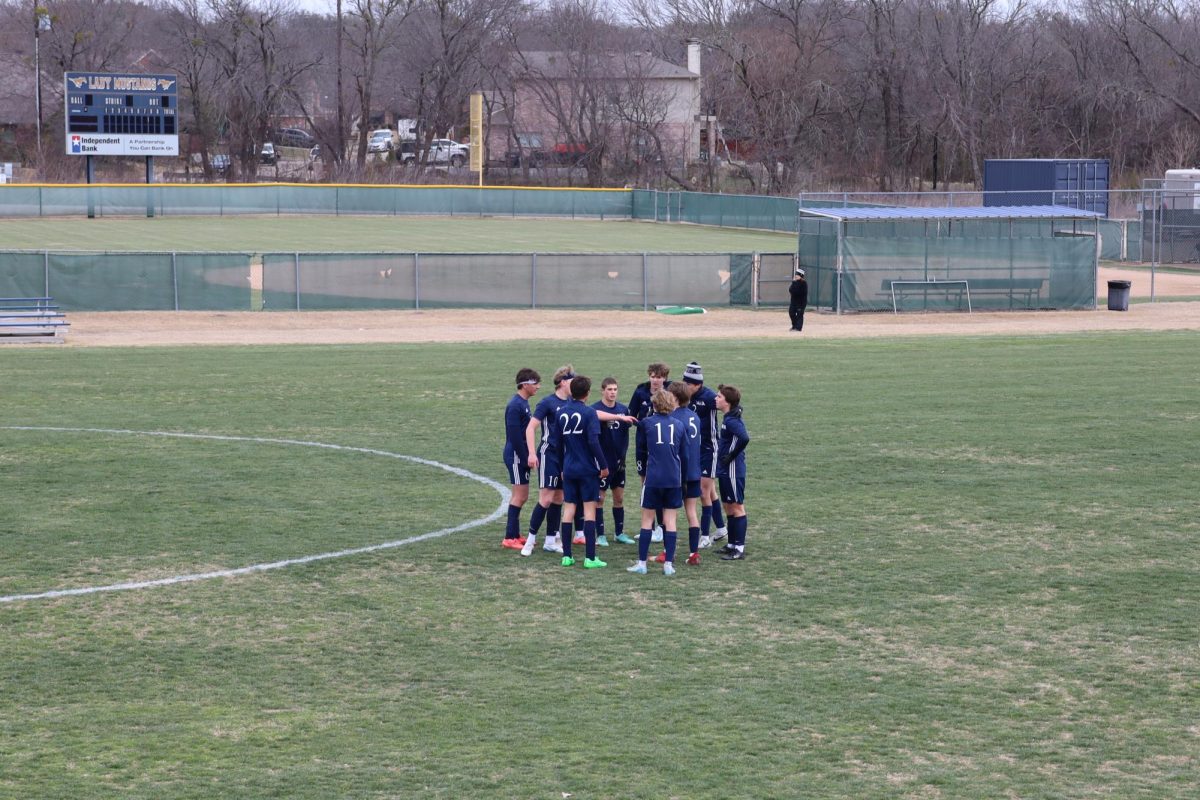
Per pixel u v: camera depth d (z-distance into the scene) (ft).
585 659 87.76
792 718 77.41
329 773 69.56
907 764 70.90
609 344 272.31
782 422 176.35
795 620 96.07
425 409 188.24
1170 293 393.29
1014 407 188.65
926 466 148.77
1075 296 352.49
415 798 66.59
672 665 86.53
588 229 600.80
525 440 114.21
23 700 80.02
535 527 113.80
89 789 67.56
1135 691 81.66
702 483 117.60
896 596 101.60
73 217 604.08
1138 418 179.11
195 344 273.13
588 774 69.46
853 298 343.67
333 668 85.92
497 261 349.82
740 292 361.30
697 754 72.18
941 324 321.52
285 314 332.19
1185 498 133.18
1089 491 136.36
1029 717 77.51
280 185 636.89
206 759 71.36
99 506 129.90
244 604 99.40
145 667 85.92
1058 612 97.40
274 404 192.54
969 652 88.99
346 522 124.36
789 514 127.65
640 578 107.34
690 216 634.43
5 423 176.24
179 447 160.04
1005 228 368.48
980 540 117.80
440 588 104.22
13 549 113.91
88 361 241.55
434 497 135.03
